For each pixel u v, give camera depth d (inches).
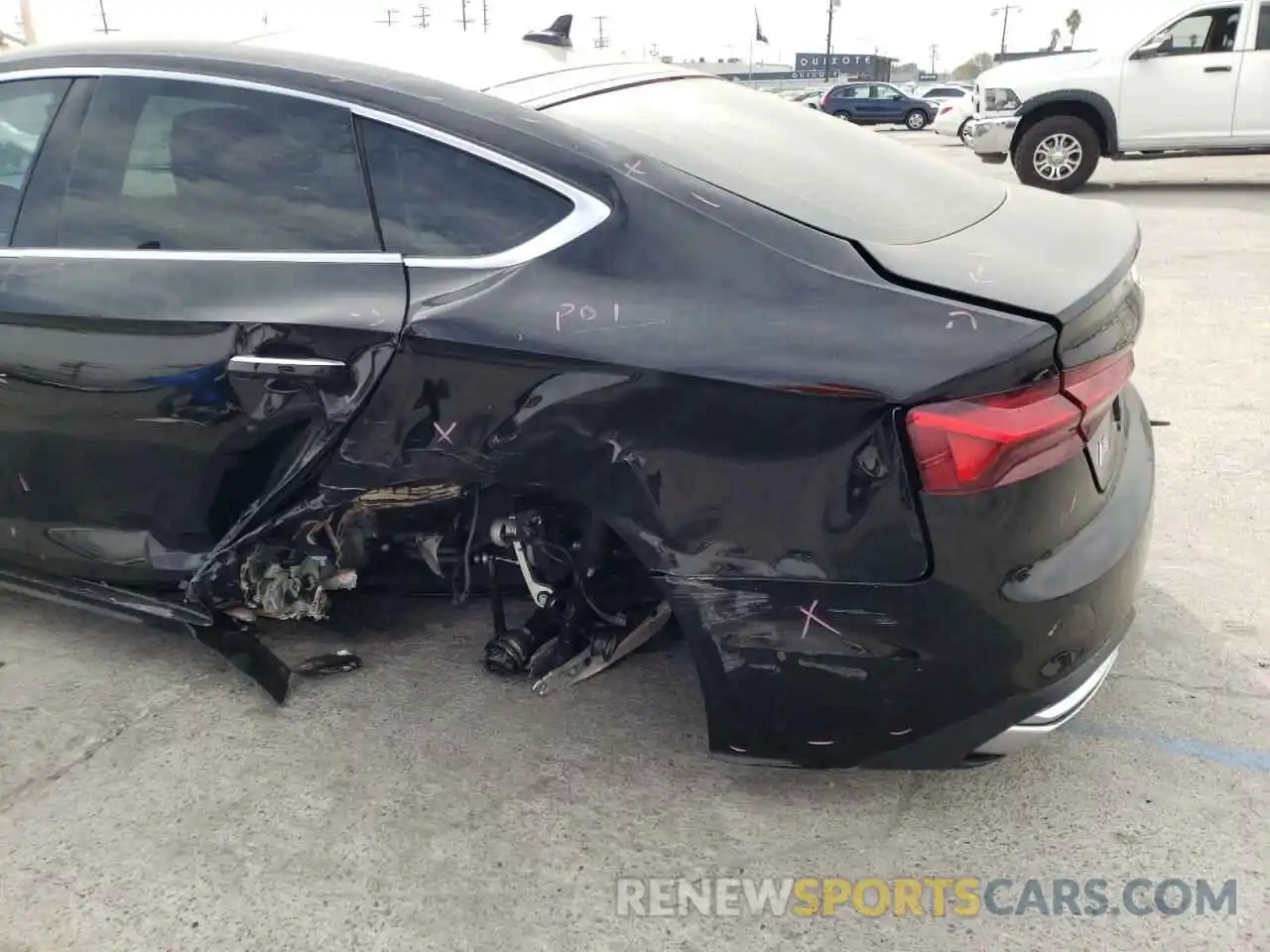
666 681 113.9
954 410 74.7
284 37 110.0
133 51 107.3
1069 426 78.8
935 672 80.4
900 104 1456.7
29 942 82.8
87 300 102.3
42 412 108.2
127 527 111.2
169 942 82.6
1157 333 230.7
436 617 127.0
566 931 83.1
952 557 77.4
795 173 94.4
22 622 129.2
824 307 79.1
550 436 85.7
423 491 101.7
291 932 83.3
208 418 99.3
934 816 94.3
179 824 94.8
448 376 88.3
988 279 79.9
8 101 112.0
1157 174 525.0
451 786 98.9
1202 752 101.1
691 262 83.4
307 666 115.3
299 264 95.5
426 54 106.8
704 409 80.0
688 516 82.7
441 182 92.7
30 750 105.0
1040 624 81.0
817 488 78.5
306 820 95.0
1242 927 82.0
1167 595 128.3
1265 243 323.3
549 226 88.4
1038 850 90.3
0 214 110.9
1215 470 162.2
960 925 83.2
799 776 99.5
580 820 94.5
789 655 82.3
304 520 100.0
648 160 89.7
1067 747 102.5
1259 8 417.1
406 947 81.8
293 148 98.2
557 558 100.9
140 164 104.1
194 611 110.8
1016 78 458.9
